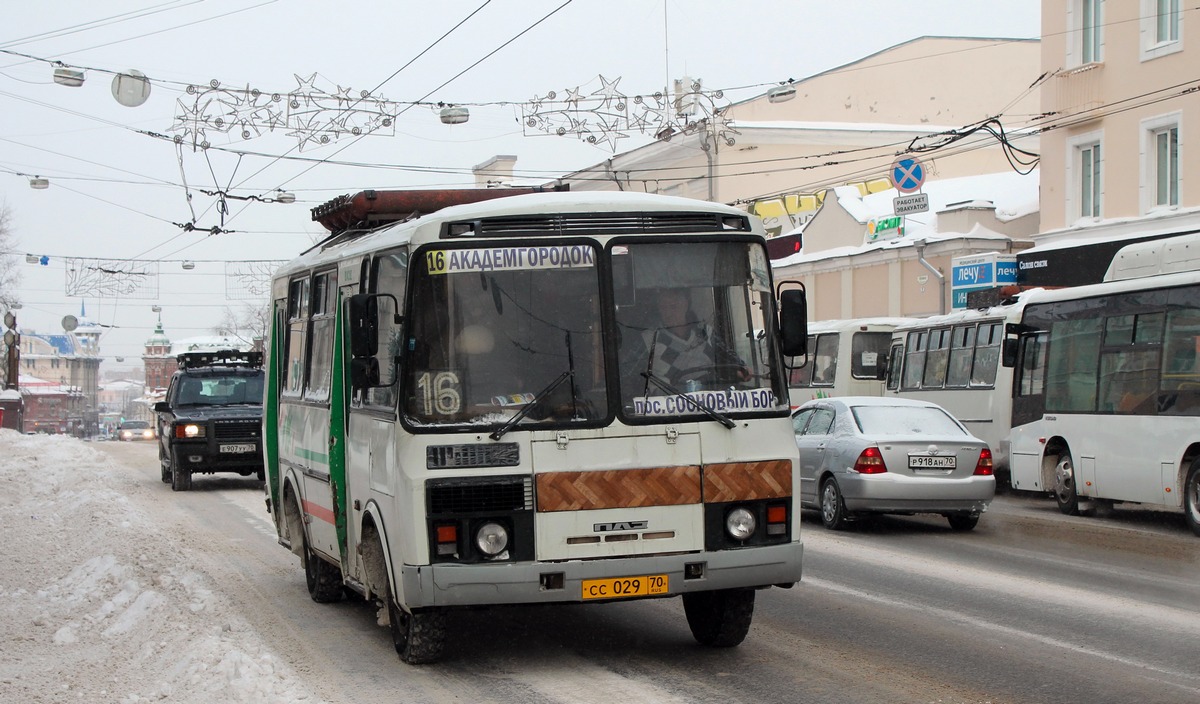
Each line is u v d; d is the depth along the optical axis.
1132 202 28.17
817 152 49.94
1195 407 15.47
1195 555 13.52
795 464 7.93
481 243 7.77
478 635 9.27
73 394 127.88
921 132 50.06
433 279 7.71
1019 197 37.00
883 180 43.84
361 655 8.69
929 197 39.69
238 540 15.50
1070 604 10.34
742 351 7.97
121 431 75.25
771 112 51.06
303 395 10.96
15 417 50.25
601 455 7.59
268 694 7.05
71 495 19.94
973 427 23.39
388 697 7.42
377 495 8.22
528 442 7.54
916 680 7.66
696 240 8.01
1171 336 16.00
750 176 49.25
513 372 7.66
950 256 35.00
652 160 50.72
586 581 7.47
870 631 9.24
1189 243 16.31
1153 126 27.59
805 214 47.03
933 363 25.34
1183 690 7.38
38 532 15.88
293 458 11.27
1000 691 7.36
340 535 9.39
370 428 8.49
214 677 7.51
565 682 7.70
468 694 7.46
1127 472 16.75
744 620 8.45
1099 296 17.66
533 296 7.76
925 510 15.24
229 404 23.98
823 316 41.53
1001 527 16.42
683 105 22.75
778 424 7.93
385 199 10.27
